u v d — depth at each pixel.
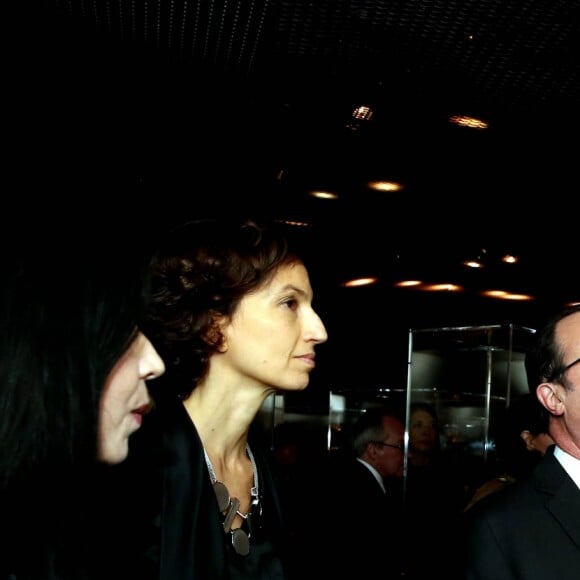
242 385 1.27
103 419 0.78
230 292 1.22
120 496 1.04
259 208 3.88
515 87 2.63
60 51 2.54
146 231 0.80
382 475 3.43
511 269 5.32
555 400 1.83
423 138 3.21
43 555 0.73
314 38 2.38
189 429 1.16
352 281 6.04
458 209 4.25
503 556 1.73
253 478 1.33
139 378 0.82
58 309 0.70
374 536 2.76
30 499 0.71
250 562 1.22
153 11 2.30
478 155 3.38
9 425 0.68
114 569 0.96
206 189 3.62
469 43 2.35
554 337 1.85
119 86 2.76
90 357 0.72
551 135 3.06
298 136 3.24
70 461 0.71
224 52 2.50
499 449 2.89
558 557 1.69
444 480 3.24
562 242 4.62
